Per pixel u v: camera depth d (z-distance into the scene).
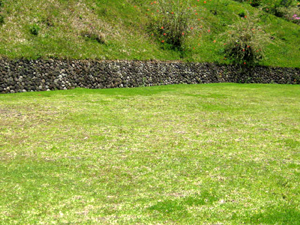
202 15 27.06
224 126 8.89
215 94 15.44
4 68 13.55
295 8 34.53
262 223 3.83
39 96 12.72
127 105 11.52
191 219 3.87
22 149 6.44
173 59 20.91
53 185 4.76
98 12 20.92
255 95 15.76
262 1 34.84
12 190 4.51
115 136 7.56
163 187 4.81
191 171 5.49
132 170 5.48
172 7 23.69
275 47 26.77
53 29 17.19
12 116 9.08
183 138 7.54
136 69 18.12
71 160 5.89
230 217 3.95
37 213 3.92
